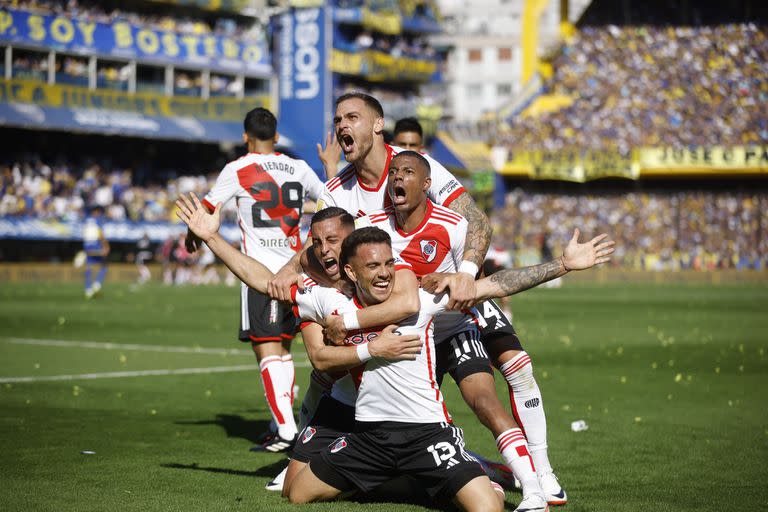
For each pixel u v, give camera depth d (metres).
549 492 7.90
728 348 21.89
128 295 42.62
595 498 8.09
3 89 55.59
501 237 72.81
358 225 8.38
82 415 12.04
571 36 81.06
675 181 71.38
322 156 10.68
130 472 8.89
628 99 73.31
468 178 84.06
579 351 21.11
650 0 78.25
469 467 7.21
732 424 11.80
